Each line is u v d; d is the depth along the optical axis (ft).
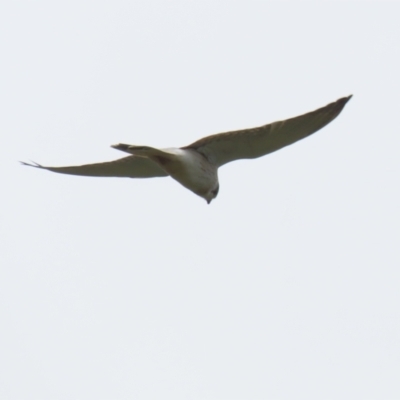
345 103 41.42
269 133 43.78
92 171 50.80
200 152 45.75
